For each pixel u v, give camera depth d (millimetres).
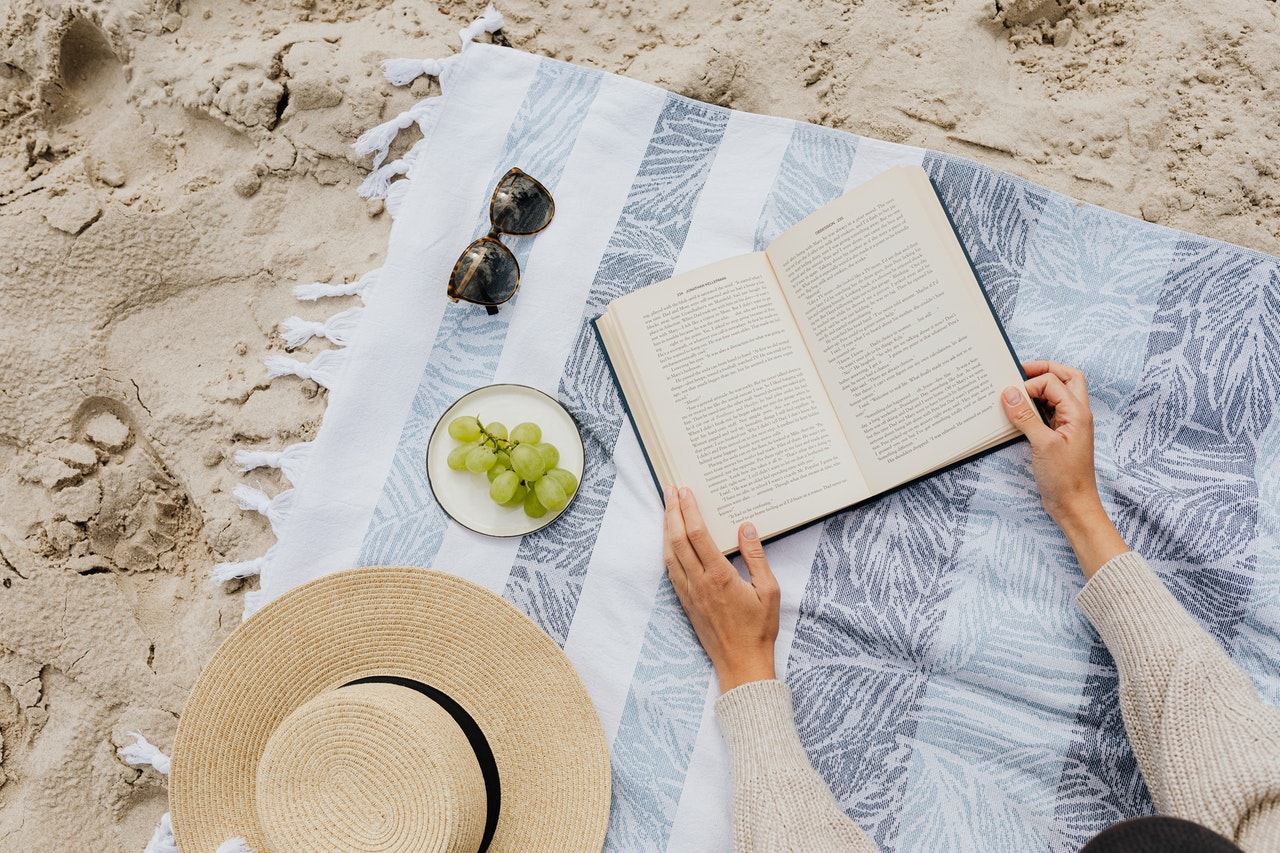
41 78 1438
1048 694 1323
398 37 1470
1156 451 1371
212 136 1463
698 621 1309
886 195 1314
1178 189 1461
